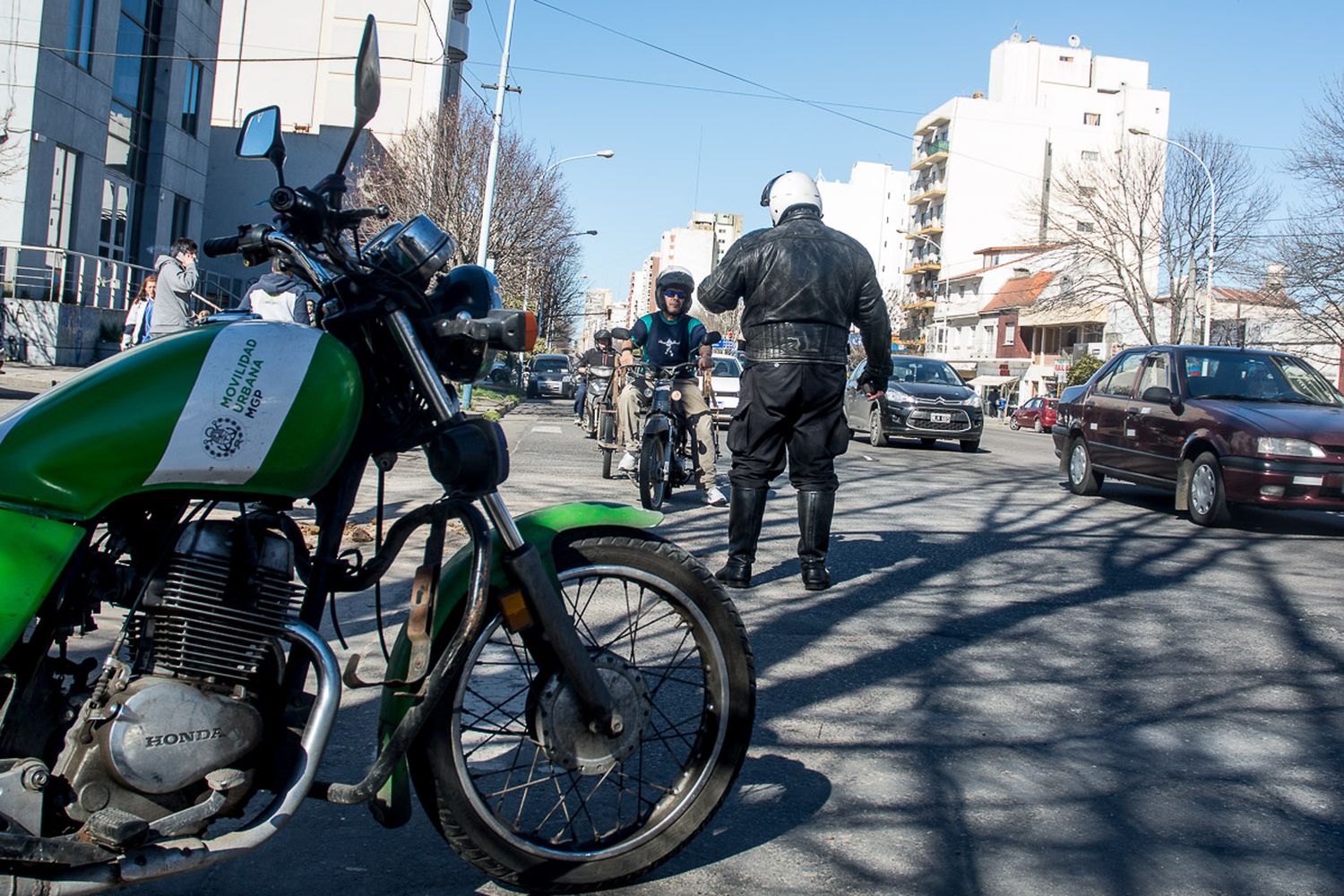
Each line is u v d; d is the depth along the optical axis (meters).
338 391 2.36
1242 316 48.81
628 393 10.64
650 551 2.80
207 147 35.75
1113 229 49.12
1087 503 11.45
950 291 87.81
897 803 3.47
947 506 10.45
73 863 2.10
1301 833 3.36
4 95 24.53
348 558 2.61
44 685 2.24
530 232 36.97
